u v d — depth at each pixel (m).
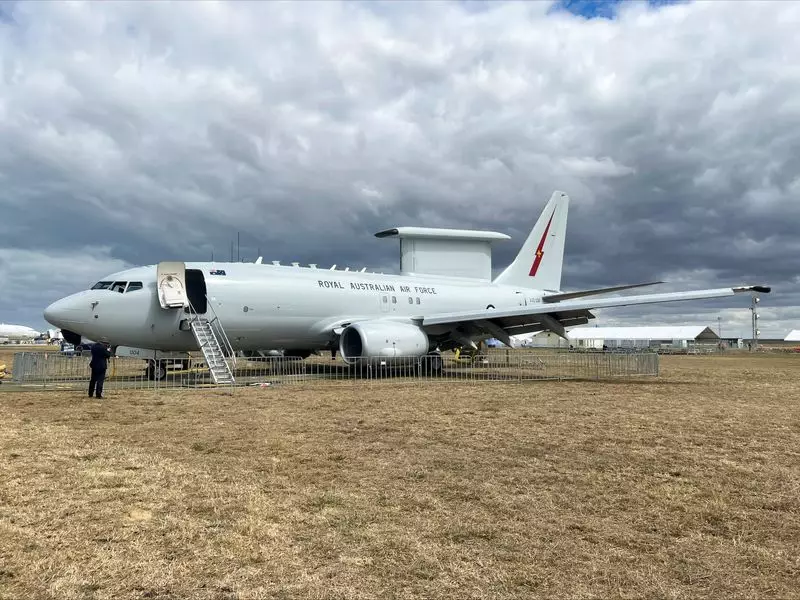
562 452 8.83
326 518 5.66
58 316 19.20
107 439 9.49
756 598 4.05
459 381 21.06
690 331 101.69
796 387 20.31
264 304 21.97
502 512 5.95
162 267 20.25
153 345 20.69
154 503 6.04
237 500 6.19
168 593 4.03
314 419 11.79
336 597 3.99
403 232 30.44
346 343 23.67
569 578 4.36
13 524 5.35
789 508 6.14
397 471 7.60
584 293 27.55
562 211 34.22
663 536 5.29
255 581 4.23
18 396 15.59
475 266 32.44
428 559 4.69
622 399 15.77
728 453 8.84
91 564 4.49
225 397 15.56
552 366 32.06
